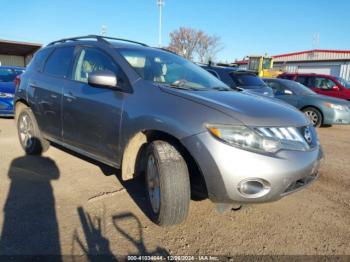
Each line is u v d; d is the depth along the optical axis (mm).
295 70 37531
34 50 29328
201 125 2582
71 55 4078
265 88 8203
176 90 2965
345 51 34844
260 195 2545
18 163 4426
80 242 2654
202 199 3525
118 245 2645
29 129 4711
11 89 7562
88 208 3232
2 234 2697
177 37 47000
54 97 4016
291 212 3371
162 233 2852
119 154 3207
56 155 4820
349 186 4188
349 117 8914
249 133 2525
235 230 2961
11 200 3312
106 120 3270
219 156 2494
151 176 2926
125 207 3289
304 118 3055
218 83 3822
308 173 2740
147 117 2871
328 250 2723
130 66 3312
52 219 2984
